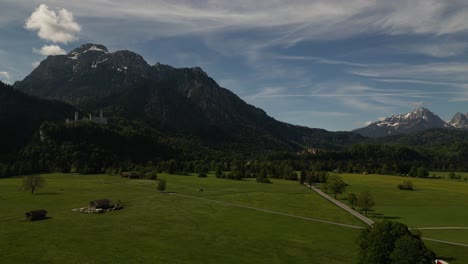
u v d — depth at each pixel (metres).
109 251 80.88
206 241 90.62
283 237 95.69
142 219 114.88
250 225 109.38
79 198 151.75
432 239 96.19
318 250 84.50
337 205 150.75
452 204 155.38
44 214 115.12
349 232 102.56
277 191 191.12
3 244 84.94
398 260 61.50
